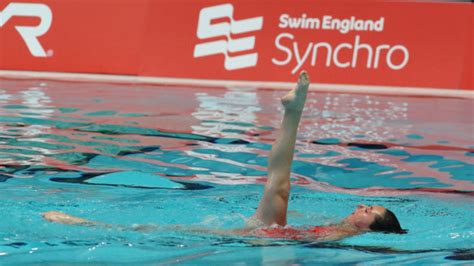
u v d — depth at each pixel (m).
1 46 40.41
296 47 39.25
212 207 15.91
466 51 38.62
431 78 38.62
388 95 35.97
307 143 23.31
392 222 14.62
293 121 13.81
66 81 37.06
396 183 18.75
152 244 13.09
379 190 18.05
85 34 40.41
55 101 29.73
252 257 12.48
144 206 15.86
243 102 31.56
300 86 13.59
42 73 39.72
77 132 23.41
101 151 20.95
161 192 17.11
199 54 39.72
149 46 40.09
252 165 20.11
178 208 15.77
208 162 20.23
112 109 28.19
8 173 18.16
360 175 19.48
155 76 39.84
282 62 39.22
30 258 12.16
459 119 28.81
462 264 12.41
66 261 12.05
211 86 37.19
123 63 40.12
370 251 13.08
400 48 38.94
